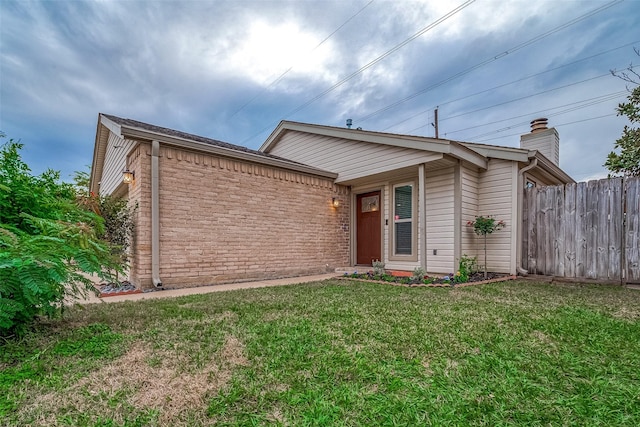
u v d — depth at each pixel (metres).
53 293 2.51
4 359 2.08
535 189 6.37
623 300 4.04
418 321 3.06
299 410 1.58
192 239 5.68
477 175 7.09
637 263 5.23
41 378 1.86
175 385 1.80
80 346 2.35
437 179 6.88
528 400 1.69
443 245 6.72
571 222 5.89
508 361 2.13
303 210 7.55
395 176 7.53
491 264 6.75
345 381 1.87
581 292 4.63
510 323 2.98
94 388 1.77
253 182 6.61
